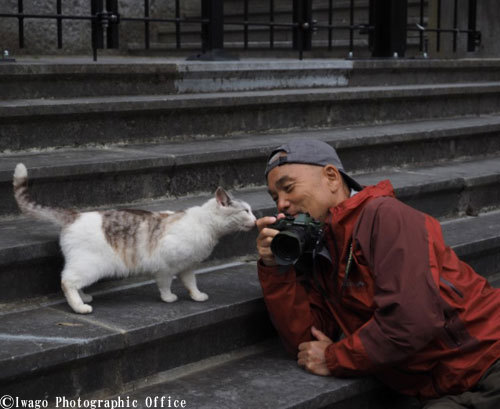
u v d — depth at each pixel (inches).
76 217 100.3
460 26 300.5
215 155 143.2
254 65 186.5
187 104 156.9
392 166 179.2
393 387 101.4
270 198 140.6
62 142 141.9
